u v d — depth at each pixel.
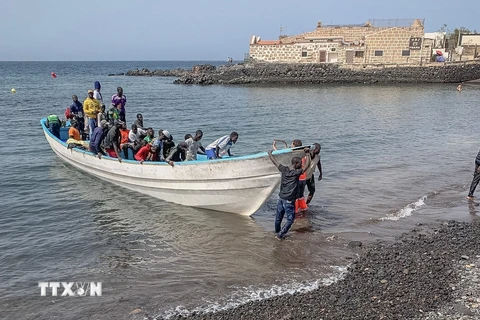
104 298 7.27
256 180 10.66
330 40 72.94
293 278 7.91
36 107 35.38
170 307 6.96
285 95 52.03
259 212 11.86
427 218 11.13
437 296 7.02
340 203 12.36
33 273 8.16
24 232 10.15
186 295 7.34
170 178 11.94
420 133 25.38
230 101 43.88
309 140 22.64
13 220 10.89
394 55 70.31
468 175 15.68
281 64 73.69
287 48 75.38
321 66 71.56
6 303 7.11
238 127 26.97
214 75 73.38
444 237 9.66
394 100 46.12
